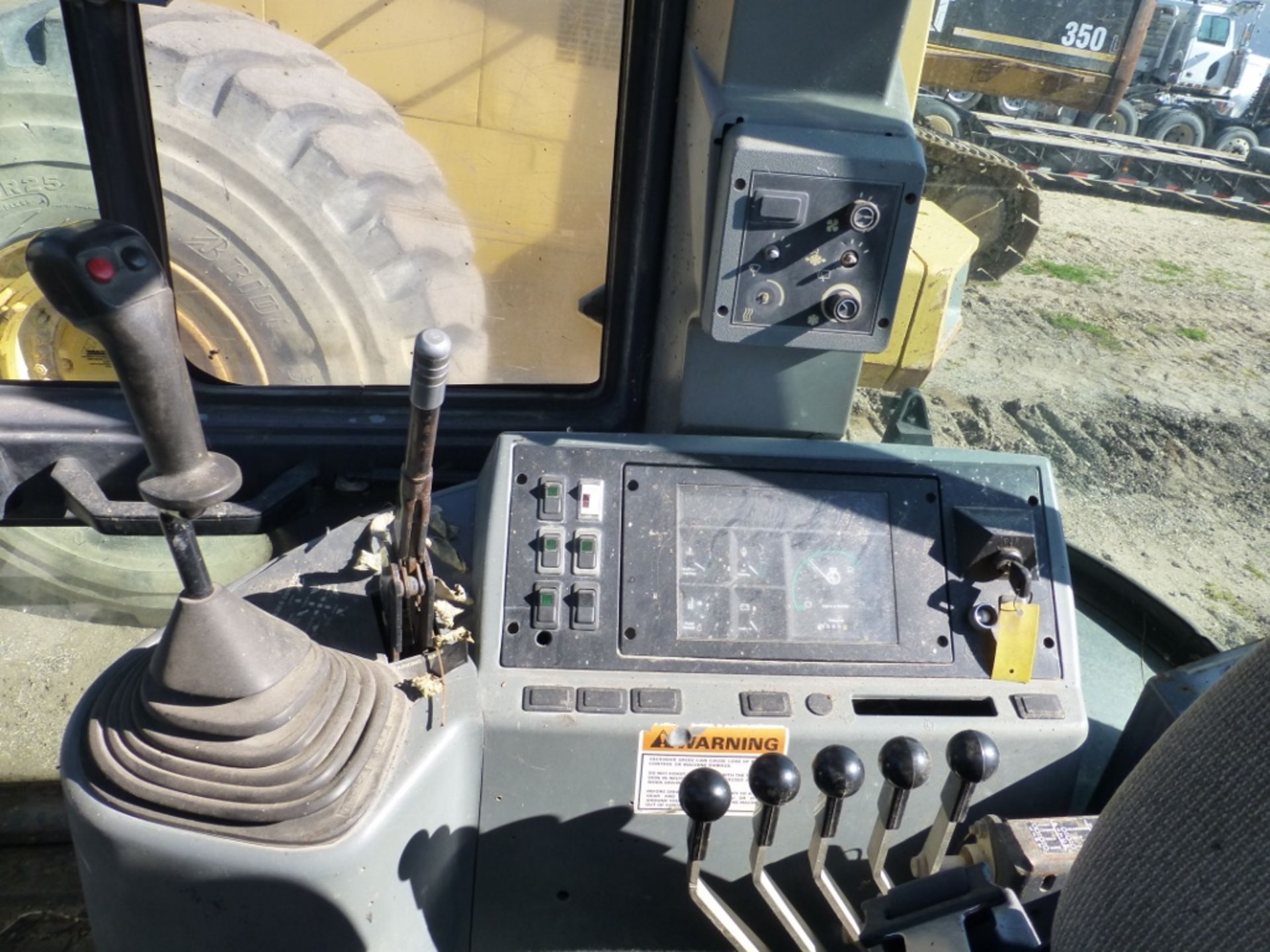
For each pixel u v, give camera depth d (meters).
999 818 1.22
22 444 1.57
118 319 0.82
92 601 2.40
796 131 1.26
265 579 1.35
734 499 1.34
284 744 1.07
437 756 1.16
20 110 1.53
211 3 1.50
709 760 1.25
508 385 1.74
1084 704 1.38
